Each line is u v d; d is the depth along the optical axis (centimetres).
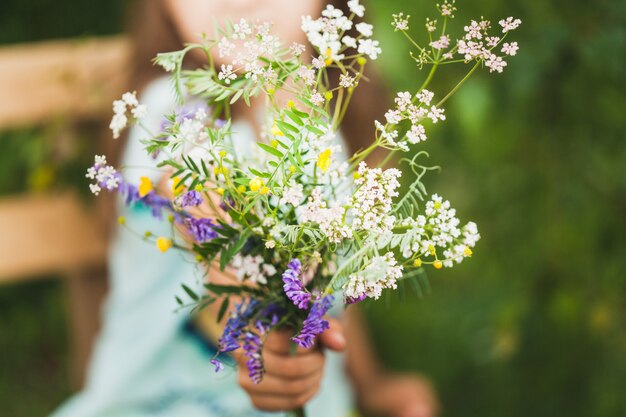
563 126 168
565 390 181
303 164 87
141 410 147
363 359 166
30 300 208
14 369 200
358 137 161
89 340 180
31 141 179
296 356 113
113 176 94
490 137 173
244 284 104
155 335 145
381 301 195
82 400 150
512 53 89
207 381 147
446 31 166
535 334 177
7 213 174
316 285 100
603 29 156
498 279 182
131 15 170
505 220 180
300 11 139
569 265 174
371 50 89
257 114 137
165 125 94
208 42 98
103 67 173
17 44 204
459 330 191
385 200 86
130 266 145
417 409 165
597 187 170
